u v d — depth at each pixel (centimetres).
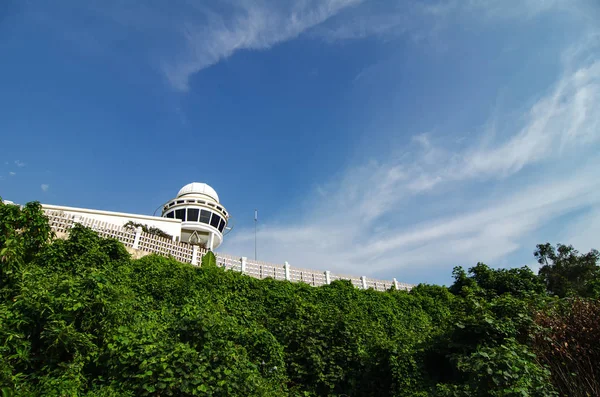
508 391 662
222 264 1791
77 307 755
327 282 2027
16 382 614
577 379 816
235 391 732
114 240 1333
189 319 881
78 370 680
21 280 873
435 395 856
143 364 680
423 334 1259
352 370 1030
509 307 1021
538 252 2697
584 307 988
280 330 1219
